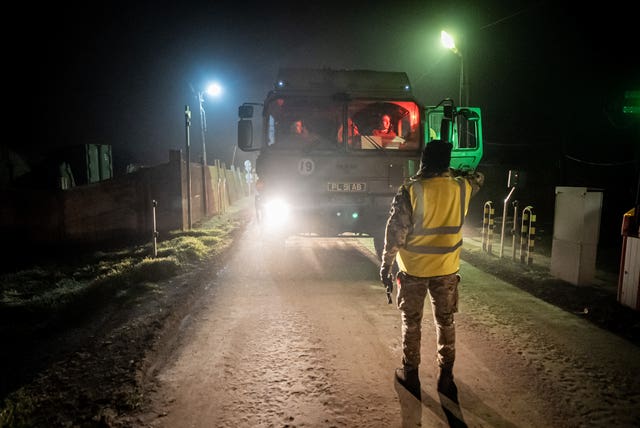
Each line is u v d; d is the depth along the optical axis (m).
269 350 3.97
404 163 6.68
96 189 9.89
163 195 10.85
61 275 7.04
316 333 4.40
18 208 9.21
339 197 6.62
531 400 3.11
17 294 6.01
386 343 4.15
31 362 3.56
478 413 2.94
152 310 4.83
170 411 2.93
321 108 6.62
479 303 5.41
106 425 2.71
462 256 8.48
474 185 3.26
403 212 3.02
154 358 3.70
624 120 18.02
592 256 6.02
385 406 3.02
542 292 5.83
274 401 3.08
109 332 4.16
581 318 4.88
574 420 2.86
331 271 7.16
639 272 4.97
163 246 8.79
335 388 3.27
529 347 4.05
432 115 6.93
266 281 6.50
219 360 3.76
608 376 3.47
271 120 6.64
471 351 3.96
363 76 6.83
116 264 7.34
